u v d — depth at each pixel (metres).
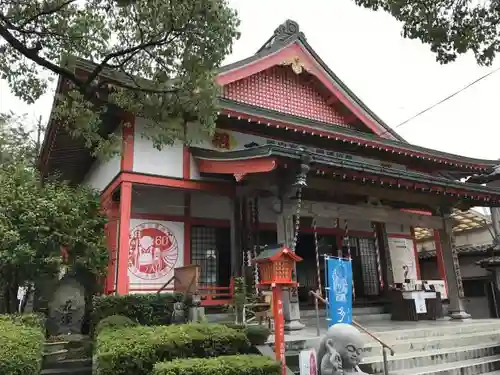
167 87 8.05
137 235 11.96
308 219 15.66
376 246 16.95
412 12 7.34
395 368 8.21
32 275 10.60
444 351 9.30
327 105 16.03
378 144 14.20
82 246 10.95
